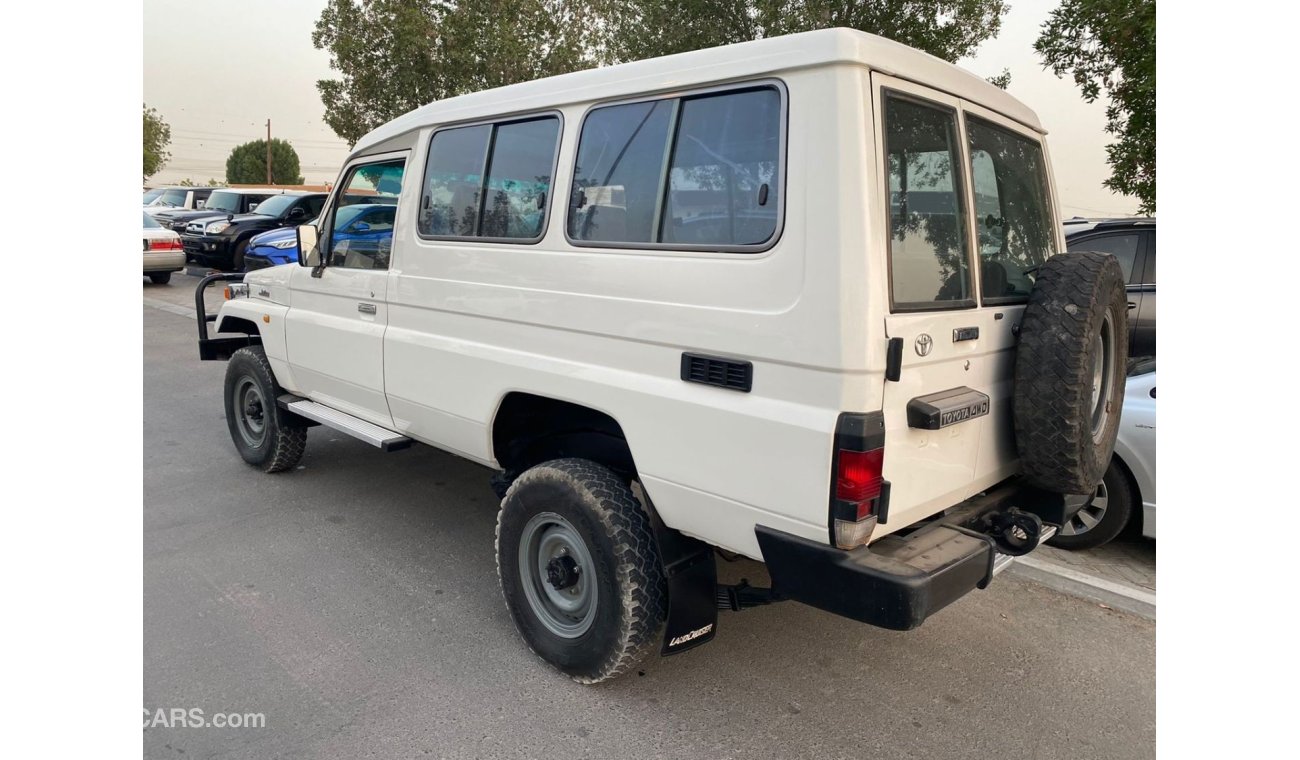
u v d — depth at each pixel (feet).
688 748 9.41
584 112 10.31
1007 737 9.78
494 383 11.34
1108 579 14.05
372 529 15.62
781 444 8.02
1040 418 8.86
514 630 11.97
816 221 7.74
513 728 9.66
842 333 7.55
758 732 9.75
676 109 9.19
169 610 12.29
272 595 12.87
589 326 10.02
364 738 9.40
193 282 55.36
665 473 9.23
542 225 10.74
